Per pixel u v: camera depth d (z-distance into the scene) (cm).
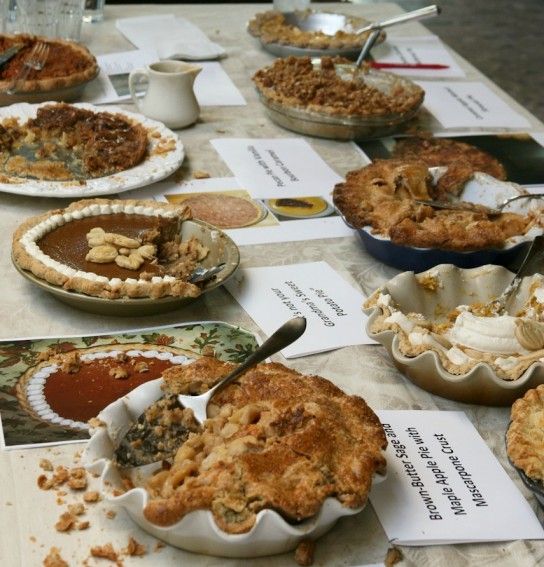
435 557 84
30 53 190
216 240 130
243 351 110
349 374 110
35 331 114
